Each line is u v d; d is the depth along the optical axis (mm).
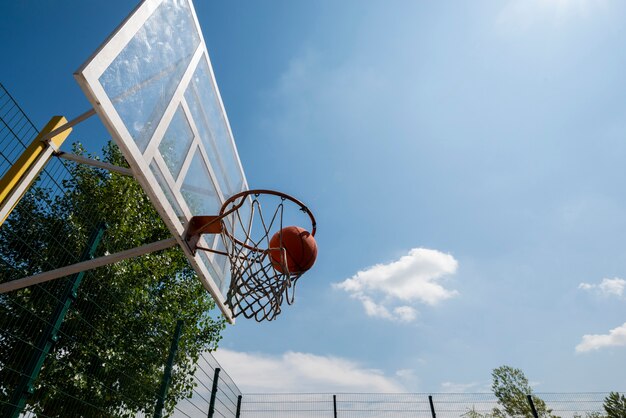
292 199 2943
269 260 2746
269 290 2650
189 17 2713
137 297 3926
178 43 2461
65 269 2100
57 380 2961
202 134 2877
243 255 2816
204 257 2777
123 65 1694
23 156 2256
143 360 3828
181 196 2361
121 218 5469
